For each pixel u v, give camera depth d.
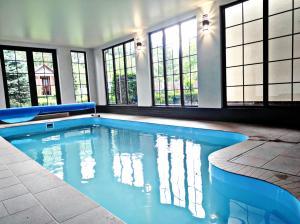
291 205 1.84
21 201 1.93
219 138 4.55
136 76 8.15
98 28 7.05
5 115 6.85
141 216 2.11
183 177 3.00
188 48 6.70
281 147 3.11
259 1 5.21
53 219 1.63
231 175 2.34
